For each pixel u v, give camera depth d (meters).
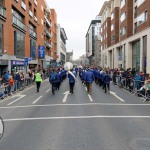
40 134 7.40
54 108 12.15
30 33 45.06
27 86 26.27
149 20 30.88
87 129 7.92
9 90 18.34
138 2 36.97
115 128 8.05
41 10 57.50
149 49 30.47
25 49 40.91
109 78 19.48
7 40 29.86
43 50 52.53
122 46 47.94
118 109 11.73
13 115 10.53
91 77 18.34
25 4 40.44
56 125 8.49
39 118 9.74
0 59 26.58
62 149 6.05
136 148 6.09
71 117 9.81
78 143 6.50
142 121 9.10
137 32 37.16
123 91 20.86
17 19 35.19
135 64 39.91
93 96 17.02
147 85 15.34
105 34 73.38
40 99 15.84
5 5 28.91
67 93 19.00
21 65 36.88
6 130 7.93
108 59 67.81
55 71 18.84
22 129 8.04
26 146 6.31
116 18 56.97
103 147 6.17
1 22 27.48
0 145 6.41
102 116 9.99
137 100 15.08
